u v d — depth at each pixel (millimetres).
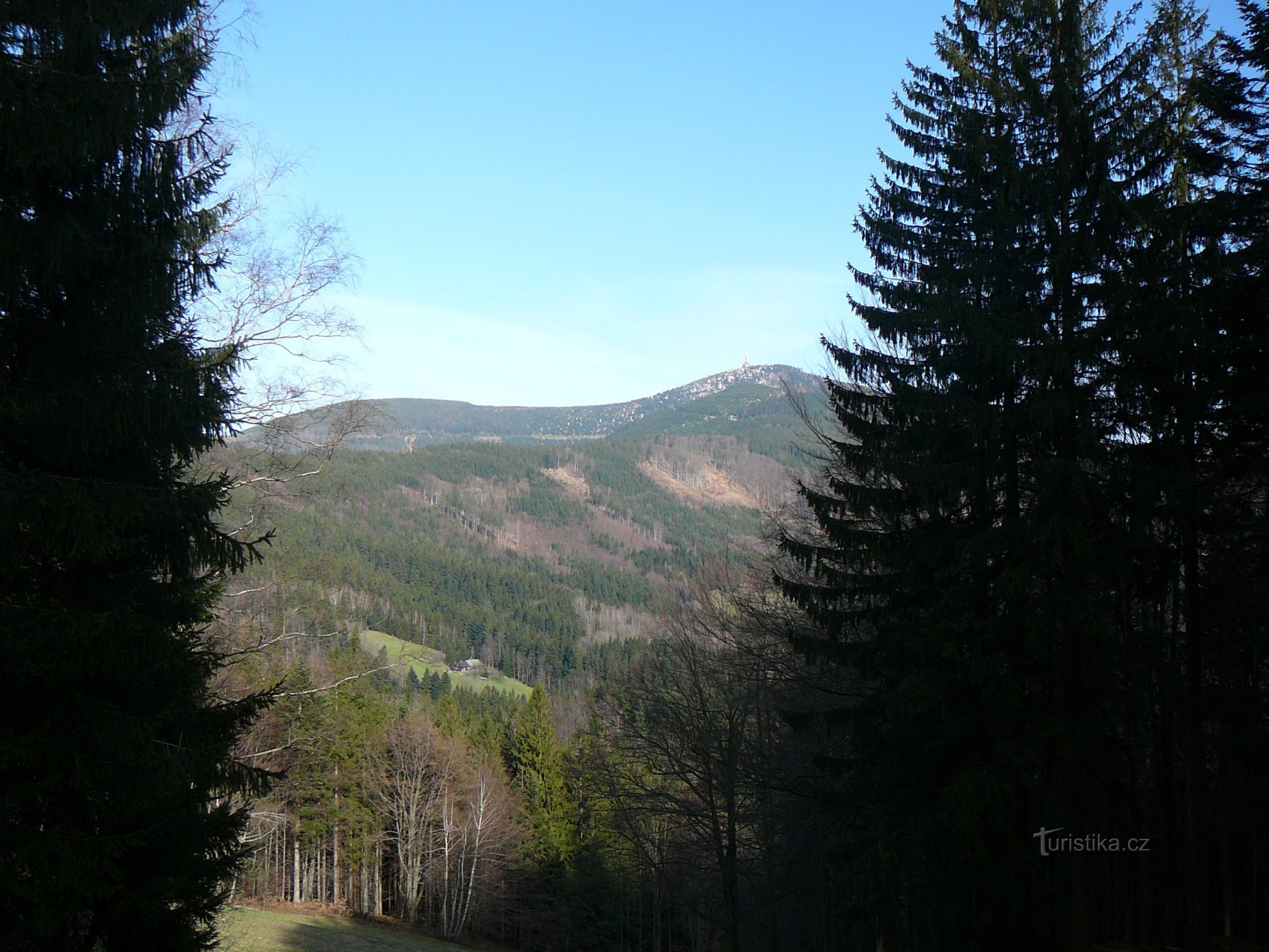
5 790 6770
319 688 18000
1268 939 15148
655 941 39500
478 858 40094
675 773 20016
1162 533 13195
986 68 12820
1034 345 11453
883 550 12414
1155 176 11570
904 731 12109
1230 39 13328
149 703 8008
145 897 7887
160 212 7859
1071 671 11391
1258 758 13859
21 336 7391
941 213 12828
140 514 7035
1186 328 10852
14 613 6680
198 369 7918
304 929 29969
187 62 7711
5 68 6117
